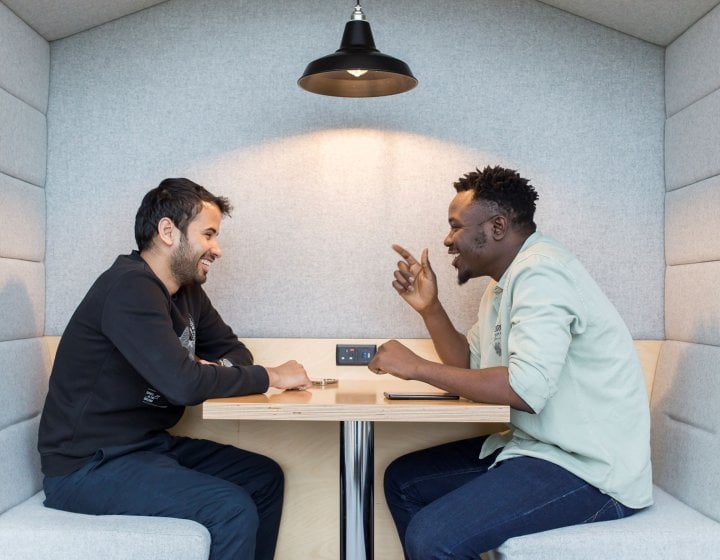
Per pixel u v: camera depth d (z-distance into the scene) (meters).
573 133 2.71
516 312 1.91
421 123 2.71
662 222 2.70
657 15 2.50
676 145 2.60
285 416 1.84
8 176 2.42
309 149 2.71
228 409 1.84
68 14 2.56
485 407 1.83
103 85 2.71
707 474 2.06
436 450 2.42
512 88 2.71
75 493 1.98
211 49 2.72
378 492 2.61
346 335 2.69
